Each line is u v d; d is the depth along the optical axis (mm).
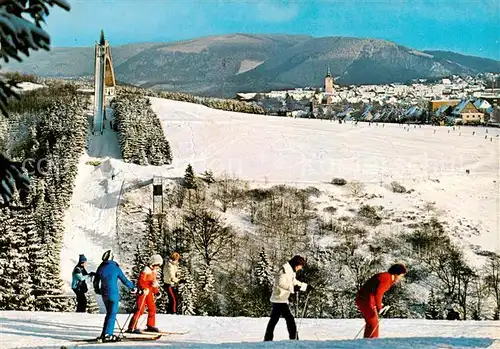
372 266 69812
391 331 17719
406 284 63375
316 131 142000
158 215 79000
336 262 70188
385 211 89312
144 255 59219
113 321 15227
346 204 91250
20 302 41469
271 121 149625
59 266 59375
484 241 80688
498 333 17297
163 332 16891
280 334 17344
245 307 56781
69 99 128250
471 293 62438
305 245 75562
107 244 71875
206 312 52250
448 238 80000
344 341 12188
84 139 108500
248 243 74438
